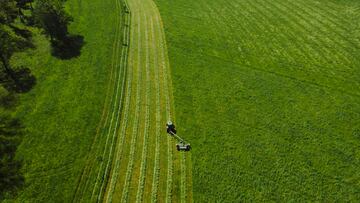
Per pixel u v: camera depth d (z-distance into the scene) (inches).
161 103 1729.8
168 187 1267.2
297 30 2514.8
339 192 1264.8
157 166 1358.3
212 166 1363.2
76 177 1299.2
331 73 1982.0
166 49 2235.5
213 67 2043.6
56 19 2127.2
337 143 1485.0
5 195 1221.7
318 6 2906.0
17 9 2404.0
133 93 1806.1
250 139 1503.4
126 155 1417.3
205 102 1732.3
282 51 2229.3
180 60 2111.2
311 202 1227.2
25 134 1481.3
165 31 2485.2
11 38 1919.3
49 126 1534.2
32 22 2433.6
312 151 1444.4
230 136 1518.2
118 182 1293.1
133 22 2623.0
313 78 1940.2
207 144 1472.7
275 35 2449.6
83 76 1909.4
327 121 1609.3
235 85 1867.6
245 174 1330.0
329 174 1338.6
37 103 1672.0
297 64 2080.5
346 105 1713.8
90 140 1475.1
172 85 1862.7
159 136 1513.3
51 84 1819.6
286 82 1902.1
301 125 1584.6
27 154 1385.3
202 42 2347.4
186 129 1552.7
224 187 1275.8
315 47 2268.7
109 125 1572.3
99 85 1841.8
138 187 1269.7
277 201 1228.5
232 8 2955.2
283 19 2706.7
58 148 1421.0
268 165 1373.0
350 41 2329.0
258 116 1638.8
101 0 2999.5
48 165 1342.3
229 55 2186.3
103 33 2407.7
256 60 2128.4
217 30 2536.9
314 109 1688.0
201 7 2984.7
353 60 2105.1
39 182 1270.9
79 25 2503.7
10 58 1991.9
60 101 1697.8
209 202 1218.0
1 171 1309.1
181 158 1401.3
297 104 1722.4
